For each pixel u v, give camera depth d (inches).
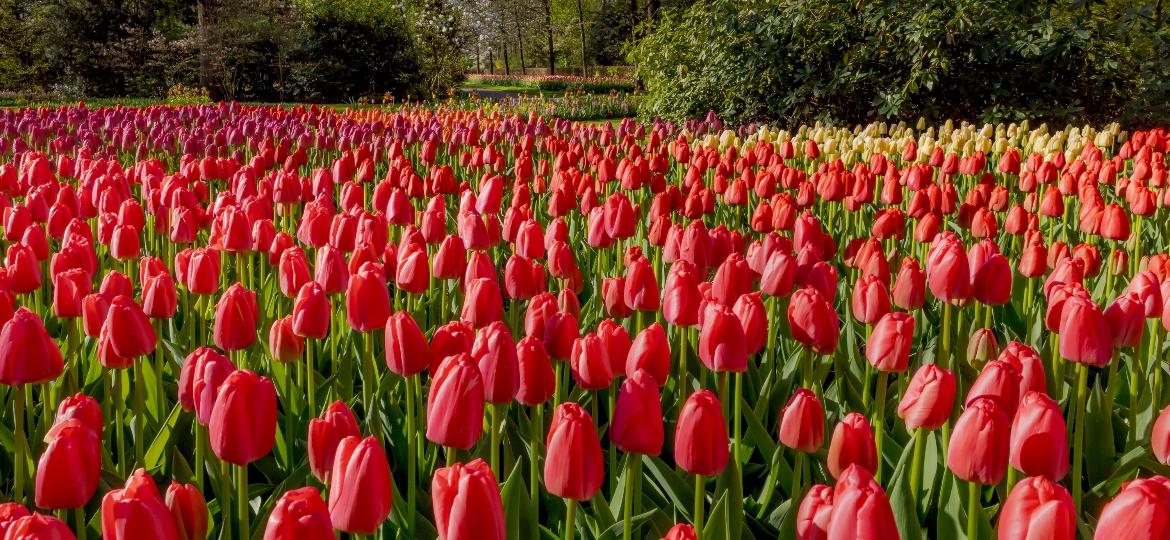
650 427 82.4
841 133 444.1
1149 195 224.2
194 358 102.0
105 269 213.8
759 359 164.4
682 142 358.3
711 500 104.7
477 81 2940.5
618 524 97.7
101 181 210.5
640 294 130.3
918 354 160.1
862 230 262.5
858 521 61.4
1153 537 56.0
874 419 122.0
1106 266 216.7
